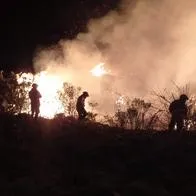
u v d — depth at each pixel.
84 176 14.09
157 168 14.63
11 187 13.29
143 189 13.07
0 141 16.55
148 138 16.94
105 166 15.08
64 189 13.38
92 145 16.45
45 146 16.48
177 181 13.85
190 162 14.98
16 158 15.38
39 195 12.98
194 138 17.31
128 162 15.13
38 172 14.55
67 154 15.93
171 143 16.44
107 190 12.94
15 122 18.88
